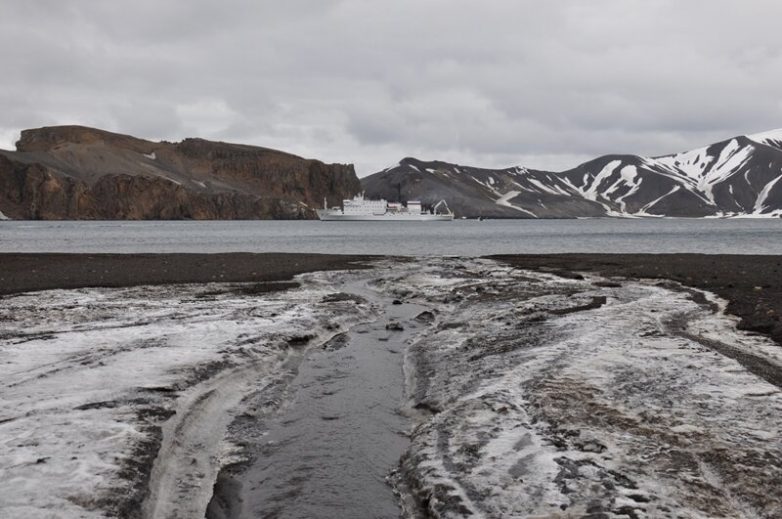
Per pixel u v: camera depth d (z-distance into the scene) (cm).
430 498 770
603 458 823
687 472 768
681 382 1130
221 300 2350
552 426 951
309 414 1173
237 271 3566
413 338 1841
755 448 823
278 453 980
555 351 1414
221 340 1576
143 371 1244
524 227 19912
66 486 733
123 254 5044
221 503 816
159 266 3872
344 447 1005
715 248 7200
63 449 838
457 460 853
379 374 1461
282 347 1608
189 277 3216
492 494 741
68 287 2728
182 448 971
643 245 7969
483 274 3356
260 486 865
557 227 19825
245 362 1417
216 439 1036
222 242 8819
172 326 1764
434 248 7406
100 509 699
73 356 1362
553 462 813
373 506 804
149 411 1022
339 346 1748
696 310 1978
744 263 3938
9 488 718
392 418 1157
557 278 3120
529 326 1762
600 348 1424
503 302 2252
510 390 1143
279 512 787
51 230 14712
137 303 2223
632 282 2897
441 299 2542
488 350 1505
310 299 2414
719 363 1257
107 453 836
